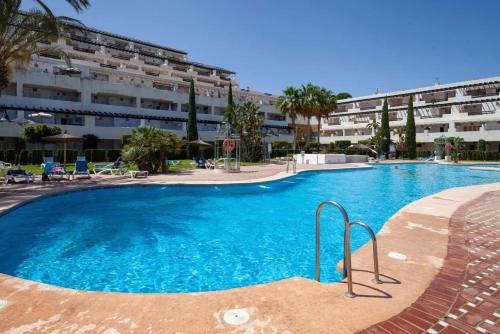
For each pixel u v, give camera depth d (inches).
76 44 1838.1
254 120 1466.5
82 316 115.3
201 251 252.4
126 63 1940.2
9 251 245.3
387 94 2290.8
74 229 305.3
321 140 2497.5
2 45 624.7
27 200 372.2
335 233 304.0
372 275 157.2
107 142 1507.1
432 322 114.9
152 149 756.0
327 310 121.5
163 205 422.6
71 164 1059.3
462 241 216.4
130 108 1622.8
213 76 2394.2
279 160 1576.0
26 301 126.1
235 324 110.9
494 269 165.3
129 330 106.7
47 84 1350.9
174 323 111.3
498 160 1576.0
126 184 526.9
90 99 1483.8
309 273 210.4
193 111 1584.6
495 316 119.5
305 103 1708.9
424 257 184.7
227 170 831.1
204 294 134.4
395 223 270.1
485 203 368.5
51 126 1131.9
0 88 641.6
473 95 1861.5
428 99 2063.2
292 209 412.8
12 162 987.9
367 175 928.3
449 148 1601.9
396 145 2027.6
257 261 231.9
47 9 597.6
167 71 2127.2
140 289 186.5
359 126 2315.5
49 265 220.2
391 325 112.1
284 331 106.9
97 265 221.1
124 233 296.5
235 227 323.0
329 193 563.2
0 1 563.2
